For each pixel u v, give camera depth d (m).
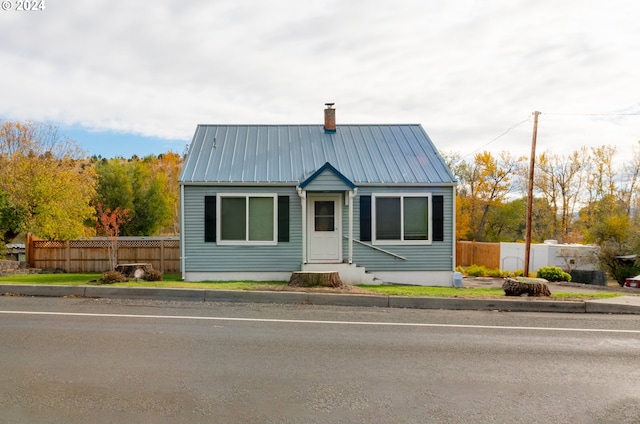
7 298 9.26
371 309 8.98
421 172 14.73
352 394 4.31
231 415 3.79
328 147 16.12
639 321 8.25
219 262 14.03
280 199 14.15
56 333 6.36
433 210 14.41
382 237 14.36
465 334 6.90
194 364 5.10
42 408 3.86
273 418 3.75
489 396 4.34
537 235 40.16
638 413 4.01
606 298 10.06
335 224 14.40
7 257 20.94
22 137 22.86
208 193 13.99
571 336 6.91
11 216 16.62
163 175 41.59
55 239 18.38
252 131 17.11
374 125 17.88
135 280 11.78
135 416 3.73
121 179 35.50
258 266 14.10
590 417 3.91
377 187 14.33
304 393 4.31
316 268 13.74
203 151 15.40
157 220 38.16
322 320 7.71
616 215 28.80
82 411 3.81
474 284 15.38
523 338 6.71
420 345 6.17
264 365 5.13
